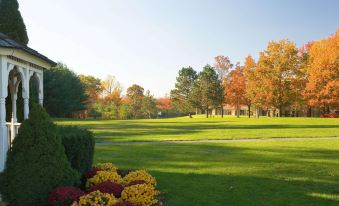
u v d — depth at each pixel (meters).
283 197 7.80
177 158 13.52
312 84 49.16
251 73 56.31
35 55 8.40
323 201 7.50
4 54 7.04
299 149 16.00
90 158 9.12
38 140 6.57
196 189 8.51
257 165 11.84
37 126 6.68
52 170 6.53
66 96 61.50
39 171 6.41
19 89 11.91
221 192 8.23
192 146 17.58
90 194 5.72
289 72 54.47
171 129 31.52
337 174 10.31
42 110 6.89
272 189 8.51
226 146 17.47
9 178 6.45
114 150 16.02
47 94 59.97
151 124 42.97
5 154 7.12
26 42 12.11
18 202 6.34
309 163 12.20
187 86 90.81
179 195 7.95
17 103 11.88
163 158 13.54
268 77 54.25
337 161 12.61
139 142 19.77
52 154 6.63
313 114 70.56
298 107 67.00
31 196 6.32
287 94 53.84
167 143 19.14
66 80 62.44
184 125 39.25
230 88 65.31
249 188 8.61
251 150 15.79
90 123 46.28
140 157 13.81
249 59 56.78
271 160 12.88
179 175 10.21
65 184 6.69
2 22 11.50
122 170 10.47
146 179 7.77
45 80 60.09
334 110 60.81
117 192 6.74
